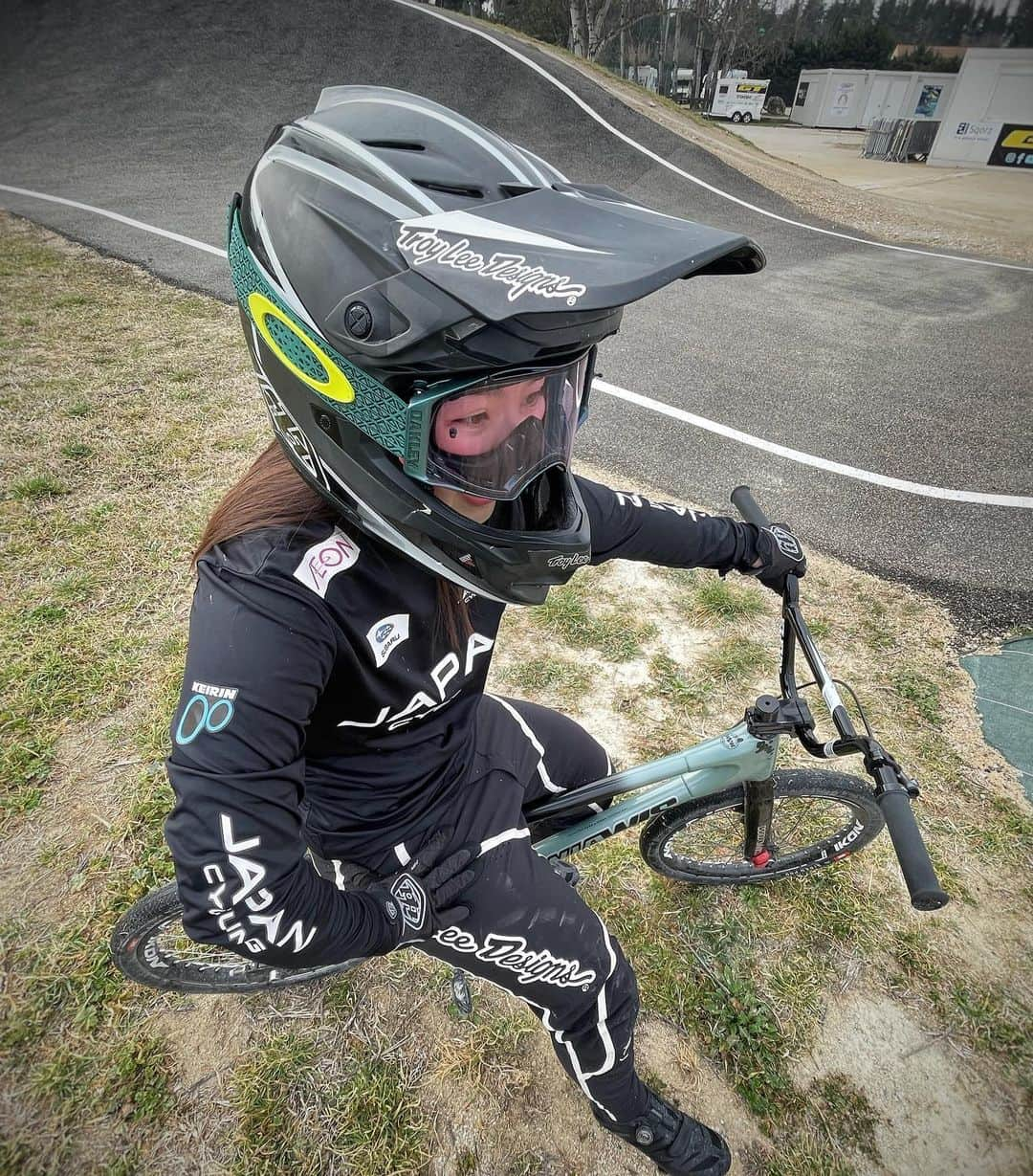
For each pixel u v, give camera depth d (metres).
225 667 0.85
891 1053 1.81
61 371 4.68
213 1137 1.64
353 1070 1.75
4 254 6.65
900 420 4.57
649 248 0.83
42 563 3.15
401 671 1.05
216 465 3.81
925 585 3.19
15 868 2.09
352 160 0.94
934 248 8.98
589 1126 1.69
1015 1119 1.71
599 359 5.36
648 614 3.05
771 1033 1.84
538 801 1.61
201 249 6.95
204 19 14.52
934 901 1.00
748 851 1.84
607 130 12.00
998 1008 1.89
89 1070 1.73
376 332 0.81
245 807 0.84
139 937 1.60
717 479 3.91
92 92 12.36
